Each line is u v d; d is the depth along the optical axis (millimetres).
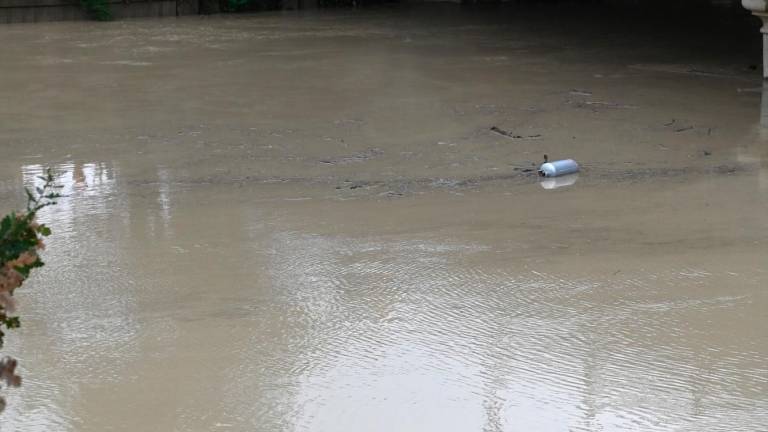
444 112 13852
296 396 5449
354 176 10523
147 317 6613
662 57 19297
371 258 7820
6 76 16859
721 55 19547
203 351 6059
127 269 7586
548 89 15703
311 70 17562
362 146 11898
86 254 7965
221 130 12766
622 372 5688
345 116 13609
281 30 23938
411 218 8938
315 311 6711
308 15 27812
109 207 9375
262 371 5766
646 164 10906
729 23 25078
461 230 8539
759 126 12898
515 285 7164
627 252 7875
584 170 10656
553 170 10367
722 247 7965
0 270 3590
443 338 6227
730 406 5258
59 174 10664
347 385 5582
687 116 13562
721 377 5605
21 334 6332
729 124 13023
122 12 26781
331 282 7285
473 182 10219
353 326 6441
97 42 21438
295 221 8867
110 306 6824
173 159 11289
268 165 11008
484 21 25938
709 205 9227
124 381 5641
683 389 5461
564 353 5969
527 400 5367
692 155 11312
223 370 5781
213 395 5457
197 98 14914
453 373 5719
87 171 10797
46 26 24688
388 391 5504
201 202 9531
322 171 10734
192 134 12547
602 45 21062
